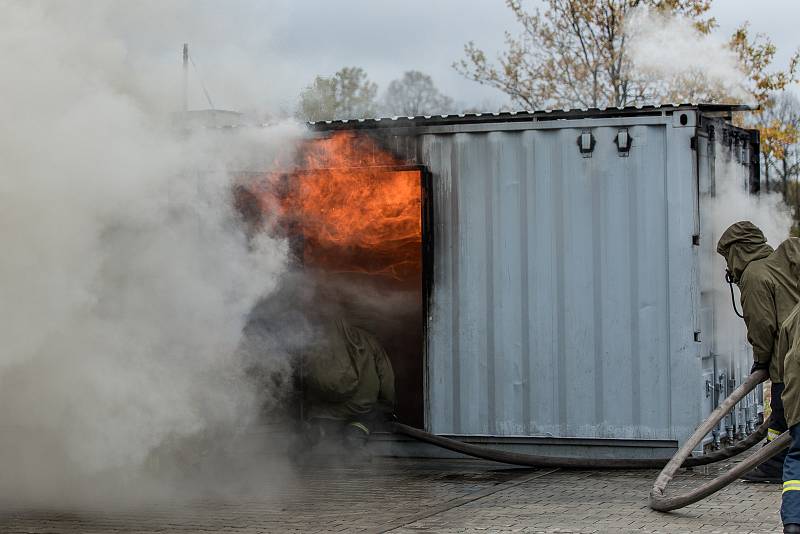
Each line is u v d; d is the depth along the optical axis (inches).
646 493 316.8
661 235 362.0
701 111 368.8
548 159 371.9
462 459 385.7
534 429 373.4
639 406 364.2
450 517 284.0
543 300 372.5
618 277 365.4
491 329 377.4
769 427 325.7
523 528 266.1
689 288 358.0
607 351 366.6
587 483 338.3
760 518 274.4
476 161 378.3
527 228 373.7
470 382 379.6
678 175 358.6
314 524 280.5
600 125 366.3
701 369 358.9
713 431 371.2
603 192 366.6
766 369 320.2
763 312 316.8
